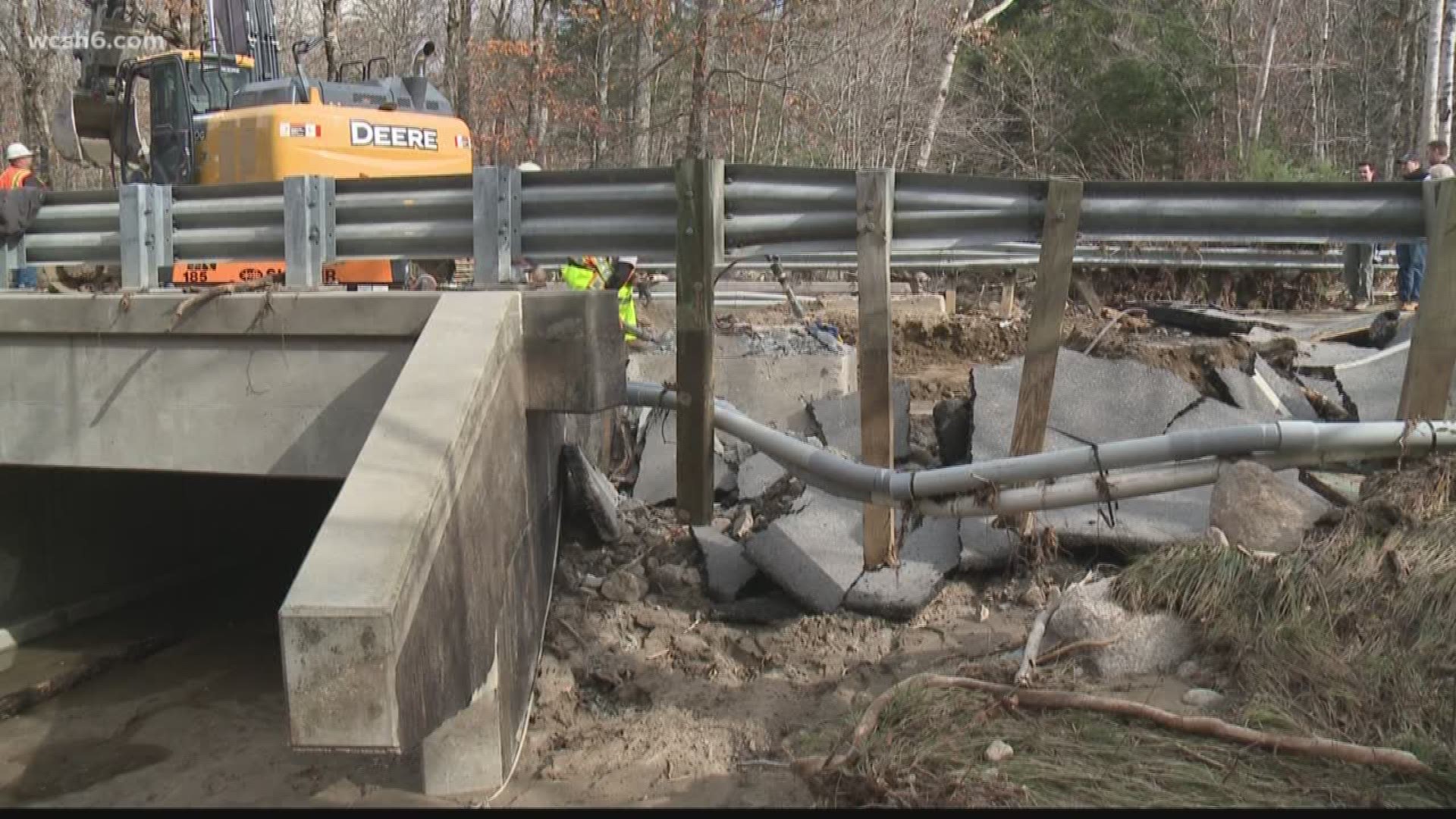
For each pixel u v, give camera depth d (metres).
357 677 4.09
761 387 9.86
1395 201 5.52
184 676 7.98
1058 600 5.76
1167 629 5.24
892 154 26.27
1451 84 20.27
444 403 5.14
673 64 26.25
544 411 6.25
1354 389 8.38
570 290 6.00
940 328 15.19
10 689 7.50
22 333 6.80
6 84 29.33
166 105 11.12
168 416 6.65
